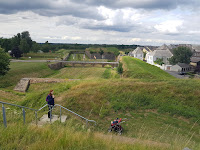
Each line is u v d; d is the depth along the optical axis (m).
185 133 10.09
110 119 11.95
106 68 80.31
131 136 8.99
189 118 12.12
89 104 13.62
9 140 4.70
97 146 5.24
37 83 32.69
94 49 144.62
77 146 4.89
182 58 72.56
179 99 14.44
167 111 12.96
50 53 136.25
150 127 10.65
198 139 9.41
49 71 66.31
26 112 13.43
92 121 10.16
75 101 13.99
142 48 132.25
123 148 5.33
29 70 57.94
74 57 128.12
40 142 4.78
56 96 15.68
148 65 47.50
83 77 58.62
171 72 67.06
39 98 16.92
